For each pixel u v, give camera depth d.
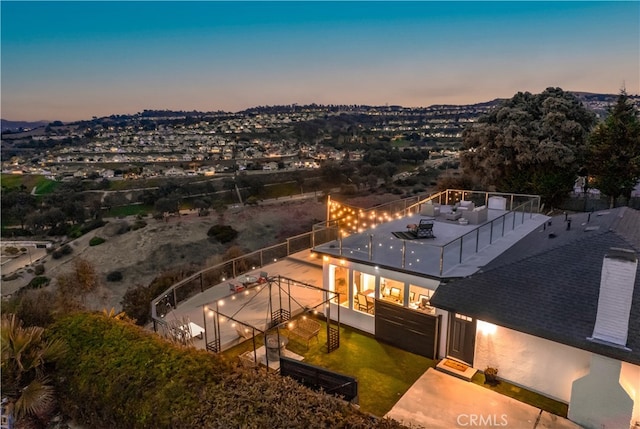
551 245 11.92
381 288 12.52
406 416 8.58
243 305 14.11
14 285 40.06
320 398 6.12
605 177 26.34
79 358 8.02
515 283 10.07
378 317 11.88
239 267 22.97
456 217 17.58
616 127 25.69
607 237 10.84
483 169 30.89
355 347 11.62
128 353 7.77
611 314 7.68
